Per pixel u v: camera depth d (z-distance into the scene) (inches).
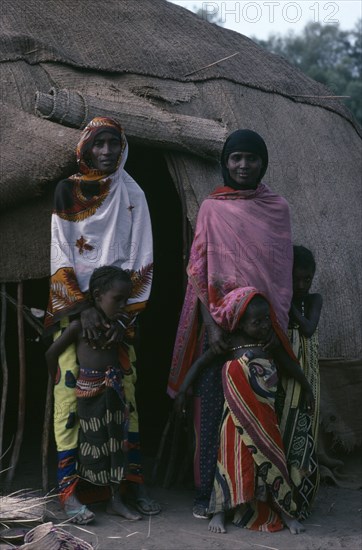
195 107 205.0
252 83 223.0
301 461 162.9
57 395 160.6
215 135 187.8
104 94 188.5
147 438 226.5
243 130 169.5
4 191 171.2
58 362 161.2
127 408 159.5
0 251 173.9
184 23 237.8
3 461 197.8
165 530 155.3
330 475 190.9
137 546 146.5
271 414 157.2
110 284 154.3
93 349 157.9
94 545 146.0
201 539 151.2
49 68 193.5
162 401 255.8
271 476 155.2
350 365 197.8
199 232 167.6
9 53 191.5
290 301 166.7
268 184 205.9
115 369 157.3
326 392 194.7
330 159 228.1
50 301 162.6
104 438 156.8
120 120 176.7
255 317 155.3
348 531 158.6
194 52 221.1
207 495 163.6
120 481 158.9
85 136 162.4
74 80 193.6
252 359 157.2
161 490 181.2
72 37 206.7
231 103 212.4
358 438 197.9
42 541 136.3
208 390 164.1
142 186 247.6
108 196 163.8
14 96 184.9
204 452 163.8
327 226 212.8
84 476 158.7
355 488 189.2
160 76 205.6
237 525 158.7
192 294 169.9
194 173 186.7
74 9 219.0
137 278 165.9
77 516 156.1
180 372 170.4
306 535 155.3
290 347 162.6
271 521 157.9
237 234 165.8
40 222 173.9
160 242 256.5
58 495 163.2
